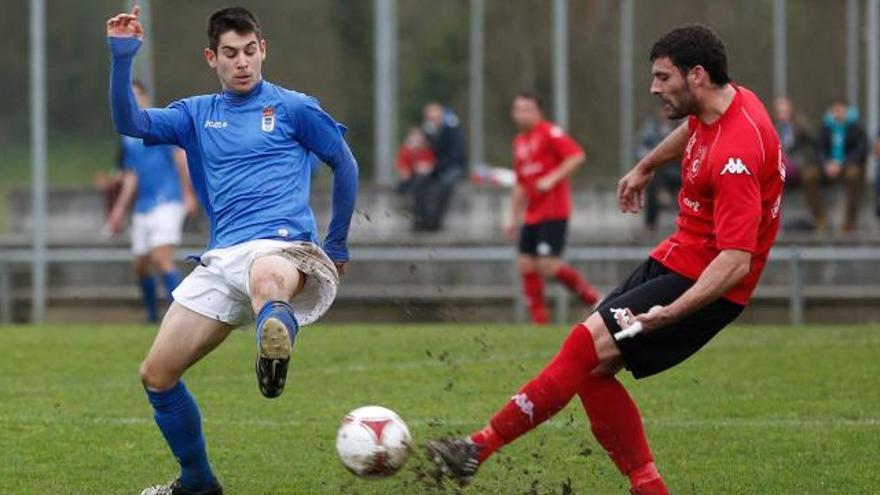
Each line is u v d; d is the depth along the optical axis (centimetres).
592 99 10419
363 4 10181
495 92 10781
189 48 10169
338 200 2520
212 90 10131
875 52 8275
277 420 3322
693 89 2241
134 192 7469
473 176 8956
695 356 4256
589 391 2369
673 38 2250
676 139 2583
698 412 3378
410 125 10719
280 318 2198
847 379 3812
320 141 2469
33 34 6269
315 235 2458
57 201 9250
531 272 5697
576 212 8900
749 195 2186
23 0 11944
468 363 4147
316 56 10162
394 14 8700
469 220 8456
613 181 9038
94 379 3959
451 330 5025
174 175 5531
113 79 2383
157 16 10175
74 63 11319
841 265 6762
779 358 4197
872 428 3155
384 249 7050
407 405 3481
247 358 4338
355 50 10169
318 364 4175
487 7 10838
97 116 11269
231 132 2441
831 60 10112
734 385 3738
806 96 10119
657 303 2292
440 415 3341
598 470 2791
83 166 11200
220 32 2433
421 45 10856
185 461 2483
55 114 11250
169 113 2466
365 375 3953
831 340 4628
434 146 7944
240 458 2914
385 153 8000
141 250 5659
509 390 3675
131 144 5519
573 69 10500
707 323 2302
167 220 5509
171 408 2430
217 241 2422
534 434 3141
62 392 3734
